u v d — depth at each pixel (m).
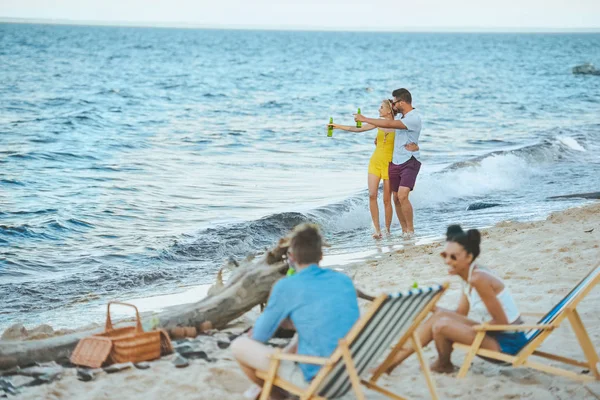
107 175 16.28
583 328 4.30
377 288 7.04
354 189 15.13
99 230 11.45
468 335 4.43
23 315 7.39
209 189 15.04
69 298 8.09
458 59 98.06
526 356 4.27
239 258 10.32
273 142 22.50
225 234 11.09
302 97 40.22
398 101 9.59
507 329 4.27
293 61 85.88
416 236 10.55
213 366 4.87
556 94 44.84
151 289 8.50
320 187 15.45
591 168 18.08
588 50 141.38
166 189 14.89
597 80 59.94
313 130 25.58
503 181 16.02
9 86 40.22
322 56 101.31
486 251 8.35
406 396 4.34
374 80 55.84
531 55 115.25
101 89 40.84
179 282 8.84
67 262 9.68
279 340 5.25
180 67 67.62
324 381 3.69
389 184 10.21
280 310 3.79
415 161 9.89
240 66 72.75
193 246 10.54
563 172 17.56
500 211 12.73
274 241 11.21
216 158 19.27
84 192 14.34
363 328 3.50
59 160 18.02
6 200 13.33
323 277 3.82
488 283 4.36
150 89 42.59
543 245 8.45
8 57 69.12
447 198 14.44
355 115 9.44
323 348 3.70
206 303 5.64
